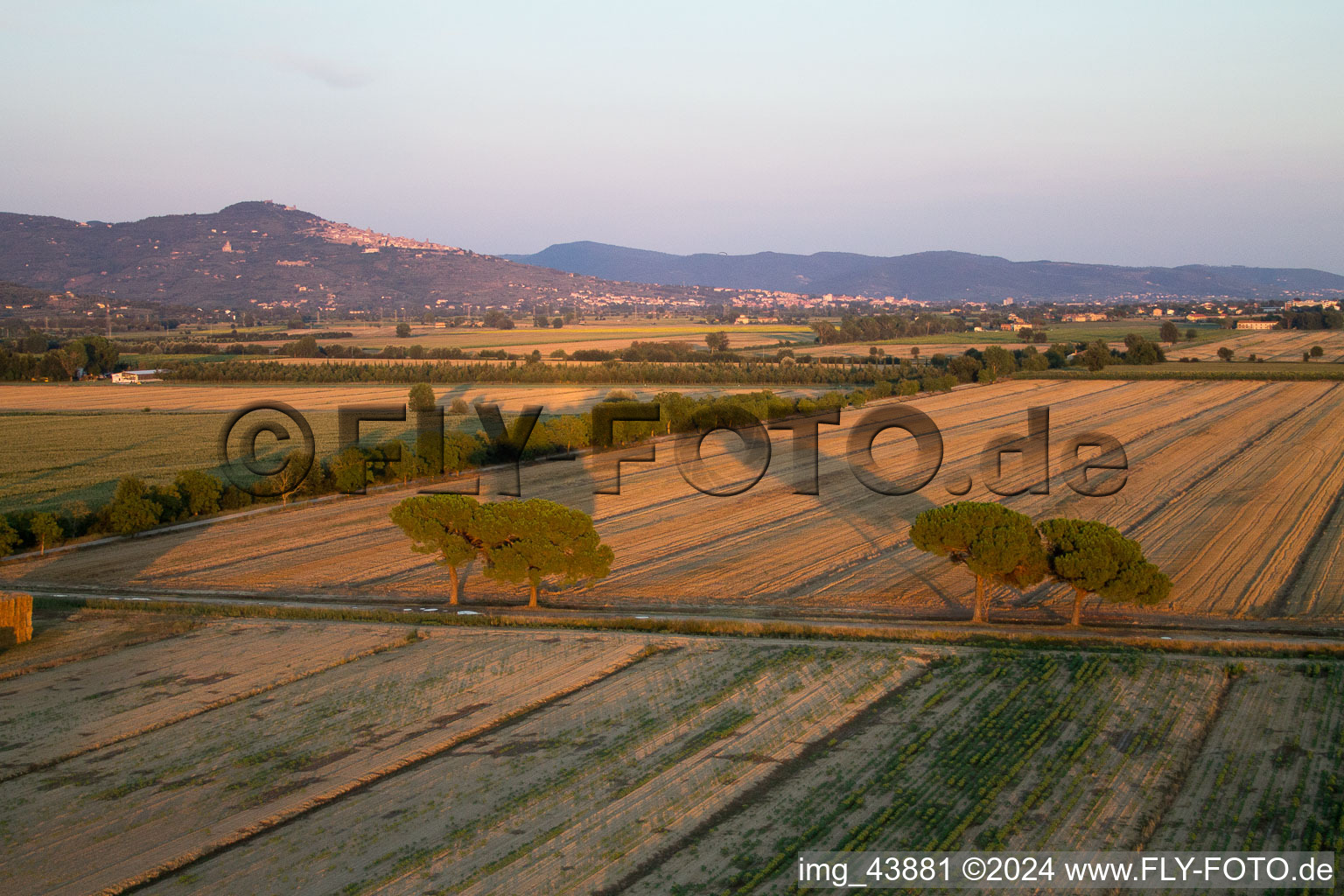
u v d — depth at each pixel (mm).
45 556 59969
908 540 60969
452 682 37250
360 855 25156
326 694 36250
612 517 69062
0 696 36375
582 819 26859
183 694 36438
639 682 37062
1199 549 57375
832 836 25859
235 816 27203
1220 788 28406
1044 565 43938
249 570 56719
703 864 24578
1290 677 36500
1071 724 32719
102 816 27281
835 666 38375
